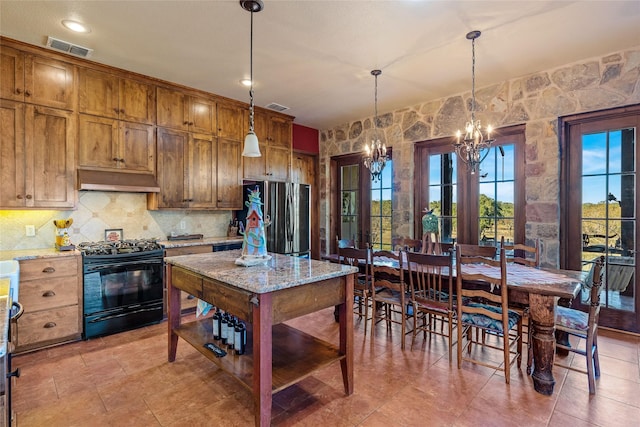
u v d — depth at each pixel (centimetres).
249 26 263
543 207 353
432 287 286
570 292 211
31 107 299
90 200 361
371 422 192
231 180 450
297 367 204
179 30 270
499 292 250
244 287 181
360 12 244
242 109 463
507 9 241
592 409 202
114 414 199
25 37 281
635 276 315
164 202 384
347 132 557
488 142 305
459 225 430
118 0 229
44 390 224
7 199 289
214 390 226
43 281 285
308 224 523
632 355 273
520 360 251
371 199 541
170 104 390
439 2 232
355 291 333
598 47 301
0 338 108
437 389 225
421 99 442
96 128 336
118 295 324
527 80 362
